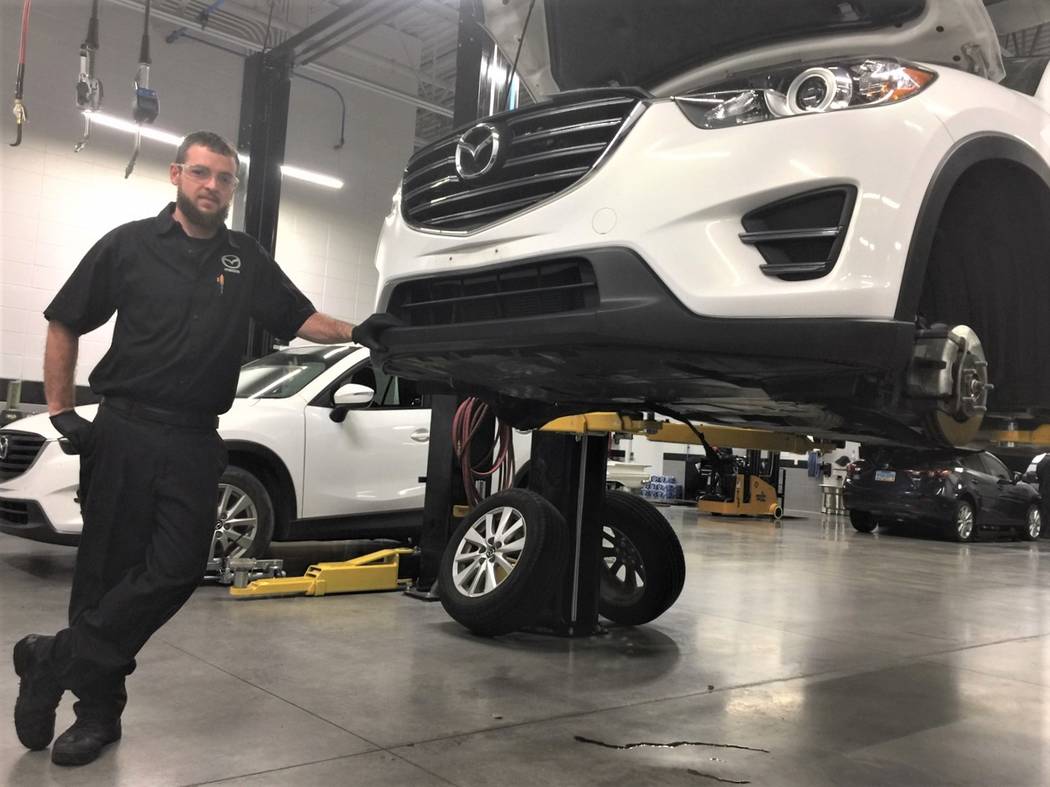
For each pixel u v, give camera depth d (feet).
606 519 12.76
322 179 34.63
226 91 32.63
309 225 35.19
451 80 40.14
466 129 7.58
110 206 30.32
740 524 35.42
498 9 9.45
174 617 11.62
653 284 6.09
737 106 6.26
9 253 28.48
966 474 32.60
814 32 7.70
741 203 6.04
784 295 5.85
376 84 34.27
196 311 6.80
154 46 31.01
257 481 14.52
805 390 6.64
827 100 6.07
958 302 7.68
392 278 7.90
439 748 7.07
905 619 14.53
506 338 6.81
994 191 7.23
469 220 7.40
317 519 15.34
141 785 6.05
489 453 14.65
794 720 8.39
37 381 28.91
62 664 6.41
